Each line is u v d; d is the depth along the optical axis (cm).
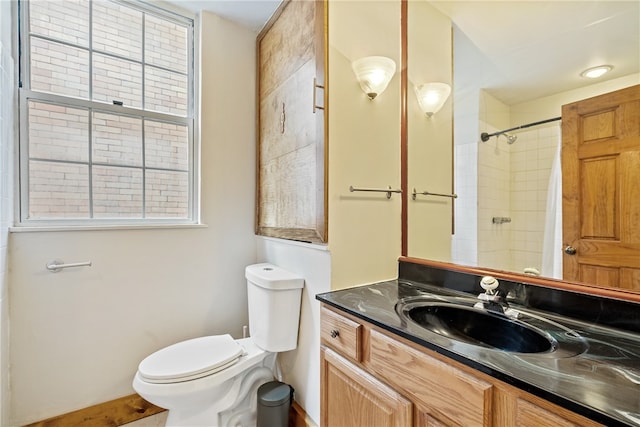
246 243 210
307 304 151
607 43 91
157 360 138
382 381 95
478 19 125
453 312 110
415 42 148
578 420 54
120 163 173
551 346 79
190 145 196
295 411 154
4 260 133
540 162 104
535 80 107
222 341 159
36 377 145
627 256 85
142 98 181
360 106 141
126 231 168
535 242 105
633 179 85
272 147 186
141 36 181
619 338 81
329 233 132
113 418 161
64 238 152
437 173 138
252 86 212
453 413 74
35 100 150
